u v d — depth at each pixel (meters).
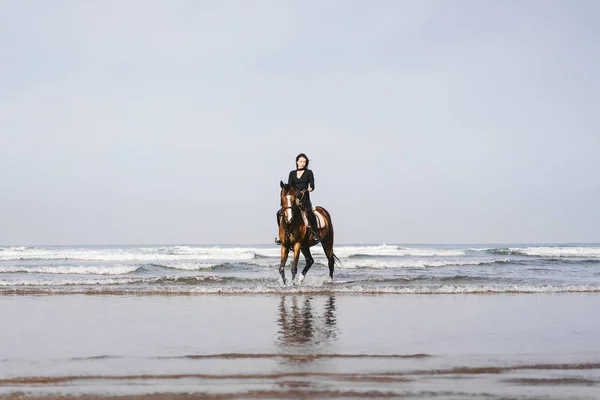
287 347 5.72
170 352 5.47
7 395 3.91
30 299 10.53
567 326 7.25
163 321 7.67
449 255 37.44
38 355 5.34
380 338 6.29
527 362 4.98
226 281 14.59
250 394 3.92
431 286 12.59
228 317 8.09
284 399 3.80
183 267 19.77
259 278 15.23
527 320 7.80
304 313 8.55
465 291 11.85
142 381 4.31
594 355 5.32
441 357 5.21
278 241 14.05
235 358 5.17
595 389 4.08
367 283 14.00
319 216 14.56
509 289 12.00
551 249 41.62
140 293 11.60
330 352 5.45
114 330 6.88
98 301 10.23
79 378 4.41
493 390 4.04
